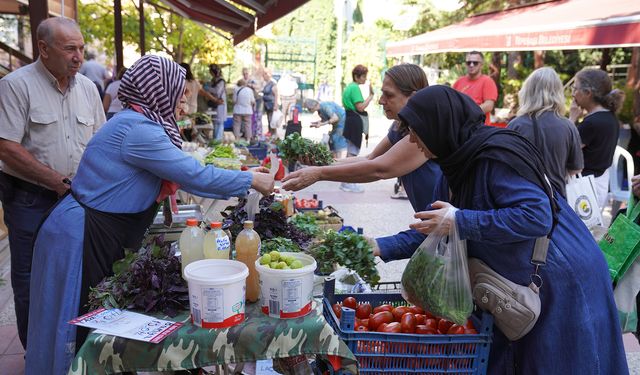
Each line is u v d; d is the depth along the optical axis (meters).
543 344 2.19
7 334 3.99
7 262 5.38
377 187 9.77
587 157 5.08
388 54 15.56
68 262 2.42
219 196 2.58
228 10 7.27
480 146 2.14
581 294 2.17
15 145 3.23
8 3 6.91
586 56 14.01
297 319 2.01
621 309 2.98
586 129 5.02
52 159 3.40
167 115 2.55
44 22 3.23
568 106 11.07
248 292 2.17
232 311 1.94
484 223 2.06
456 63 17.95
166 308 2.05
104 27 13.79
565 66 14.28
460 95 2.22
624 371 2.30
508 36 8.50
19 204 3.37
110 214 2.48
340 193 9.17
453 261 2.15
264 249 2.67
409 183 3.18
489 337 2.18
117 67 9.73
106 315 2.03
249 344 1.93
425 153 2.29
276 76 26.56
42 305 2.44
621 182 6.50
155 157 2.43
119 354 1.88
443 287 2.17
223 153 5.85
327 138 9.38
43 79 3.34
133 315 2.04
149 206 2.58
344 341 2.10
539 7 11.12
